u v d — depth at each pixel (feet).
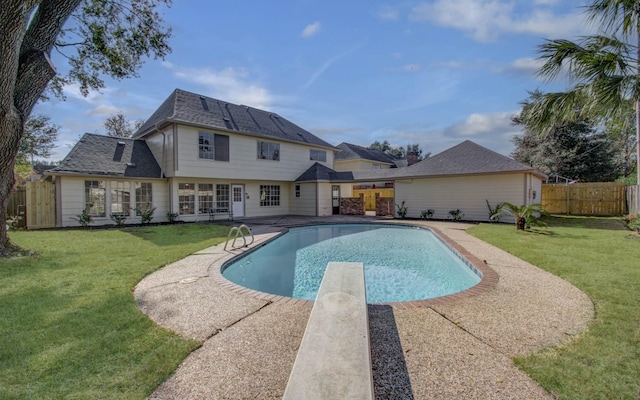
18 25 19.44
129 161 49.32
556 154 75.20
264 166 59.72
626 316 11.60
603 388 7.42
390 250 31.24
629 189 44.78
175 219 49.78
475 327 10.92
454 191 52.29
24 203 43.83
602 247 25.14
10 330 10.70
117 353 9.20
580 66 14.76
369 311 12.49
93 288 15.49
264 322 11.49
